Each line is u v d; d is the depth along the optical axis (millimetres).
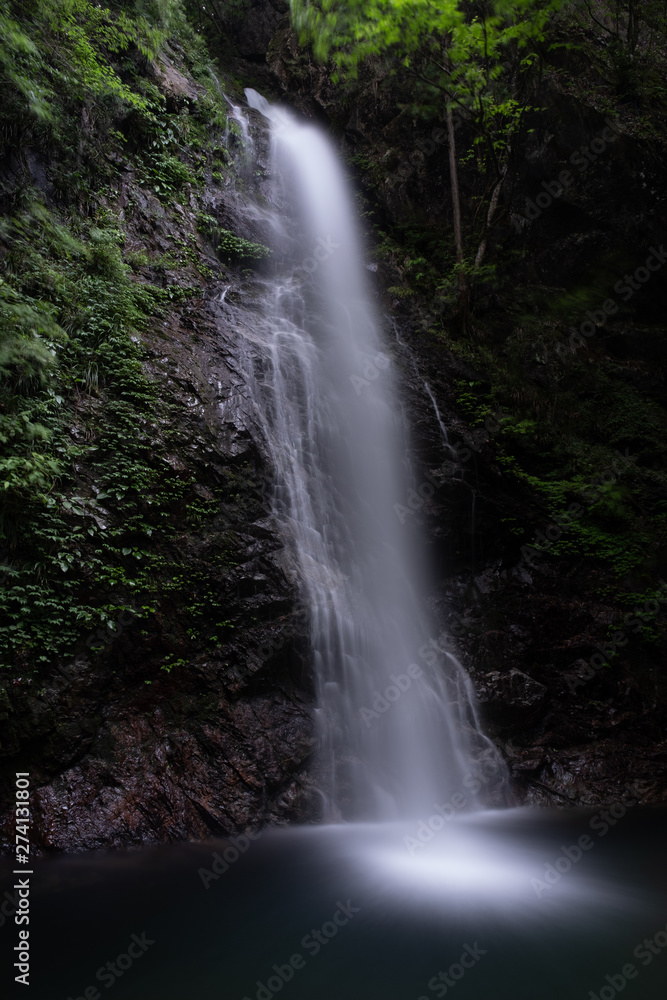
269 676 8273
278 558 8914
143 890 5836
